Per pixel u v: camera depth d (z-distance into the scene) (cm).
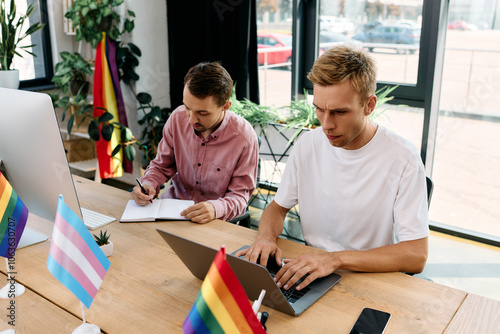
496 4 280
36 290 127
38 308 119
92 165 396
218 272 82
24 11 375
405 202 145
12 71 315
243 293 85
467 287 253
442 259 283
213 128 202
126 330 109
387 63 323
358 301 120
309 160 164
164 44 389
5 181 127
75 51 406
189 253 117
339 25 340
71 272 107
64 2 381
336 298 121
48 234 162
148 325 111
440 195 339
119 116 369
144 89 385
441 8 287
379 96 311
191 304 120
